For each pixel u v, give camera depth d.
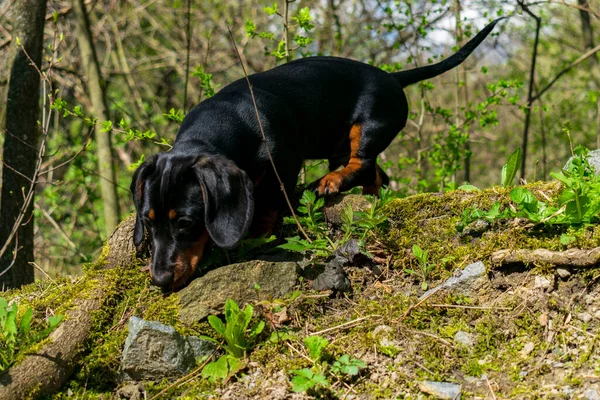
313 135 1.25
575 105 2.48
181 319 1.00
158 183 1.03
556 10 2.70
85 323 1.01
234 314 0.96
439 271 1.04
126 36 2.93
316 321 1.01
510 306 0.98
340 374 0.93
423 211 1.11
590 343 0.91
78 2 1.94
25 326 0.97
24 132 1.57
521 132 2.83
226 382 0.94
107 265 1.09
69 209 2.47
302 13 1.42
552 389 0.88
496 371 0.92
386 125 1.28
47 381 0.94
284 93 1.21
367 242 1.08
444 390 0.89
